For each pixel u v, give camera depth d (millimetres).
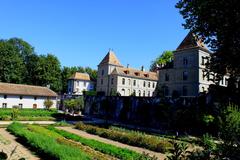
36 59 80188
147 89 73875
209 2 19953
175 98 36469
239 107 24719
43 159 16312
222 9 19422
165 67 53719
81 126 33562
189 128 31453
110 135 27484
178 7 23984
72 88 85688
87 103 58219
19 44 81938
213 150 3775
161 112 37594
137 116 43188
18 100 58938
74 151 15523
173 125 34875
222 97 27344
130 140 24547
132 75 71125
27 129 27688
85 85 87125
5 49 71750
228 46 21031
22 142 21688
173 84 50625
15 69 73375
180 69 49750
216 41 22906
